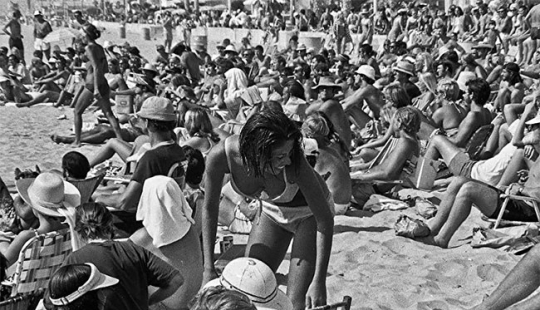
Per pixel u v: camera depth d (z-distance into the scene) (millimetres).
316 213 4418
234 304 2797
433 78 12266
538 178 6875
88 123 13719
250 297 3635
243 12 41438
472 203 6898
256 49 21953
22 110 17109
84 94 12258
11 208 6242
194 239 5094
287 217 4578
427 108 11914
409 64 12203
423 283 6062
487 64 17031
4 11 47219
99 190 7754
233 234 7047
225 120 11930
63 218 5137
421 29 26422
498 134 9648
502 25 24406
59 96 17906
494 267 6277
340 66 16547
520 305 3410
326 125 7551
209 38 37250
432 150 8844
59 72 18359
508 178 7871
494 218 6992
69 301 3543
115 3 50469
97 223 4141
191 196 5945
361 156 10031
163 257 4984
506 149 8266
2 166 11000
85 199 6012
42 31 26094
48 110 17109
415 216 7816
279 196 4461
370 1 38000
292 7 38969
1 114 16375
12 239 6059
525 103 9586
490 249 6746
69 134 13586
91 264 3719
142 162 6141
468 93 9781
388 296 5809
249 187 4520
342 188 7625
